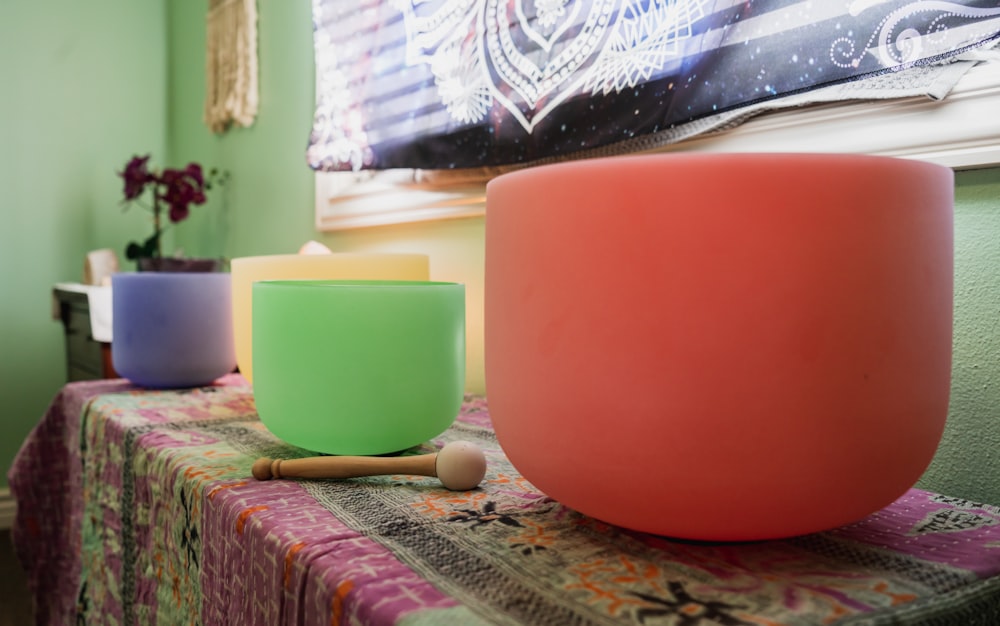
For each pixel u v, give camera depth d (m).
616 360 0.38
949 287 0.41
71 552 1.01
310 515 0.50
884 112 0.63
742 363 0.36
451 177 1.08
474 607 0.35
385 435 0.63
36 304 2.28
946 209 0.41
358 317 0.61
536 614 0.34
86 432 0.93
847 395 0.36
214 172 1.94
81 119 2.31
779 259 0.35
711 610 0.35
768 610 0.35
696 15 0.72
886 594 0.36
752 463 0.36
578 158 0.90
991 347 0.58
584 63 0.83
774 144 0.71
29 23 2.22
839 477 0.37
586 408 0.39
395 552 0.43
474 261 1.05
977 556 0.42
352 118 1.24
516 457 0.45
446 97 1.03
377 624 0.35
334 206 1.40
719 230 0.35
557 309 0.40
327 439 0.62
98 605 0.87
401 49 1.12
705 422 0.36
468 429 0.79
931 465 0.62
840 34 0.61
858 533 0.46
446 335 0.65
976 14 0.54
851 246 0.36
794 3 0.64
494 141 0.96
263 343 0.65
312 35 1.48
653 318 0.36
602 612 0.34
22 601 1.69
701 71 0.72
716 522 0.39
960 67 0.58
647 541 0.45
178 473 0.63
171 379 1.03
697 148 0.77
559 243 0.39
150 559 0.70
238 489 0.56
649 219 0.36
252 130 1.78
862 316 0.36
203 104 2.15
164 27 2.43
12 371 2.25
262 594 0.47
